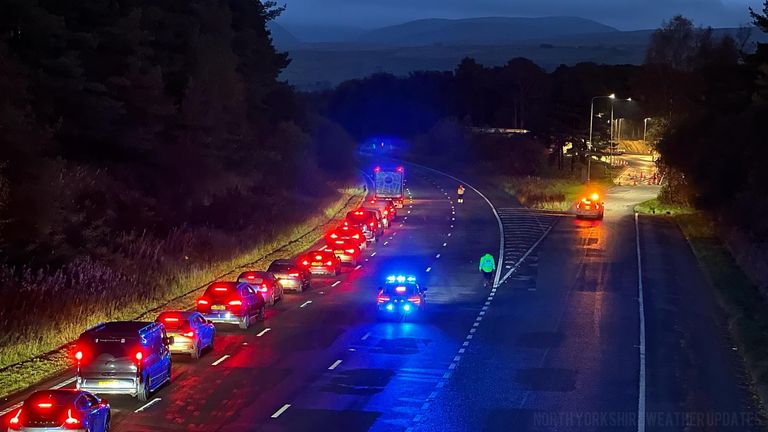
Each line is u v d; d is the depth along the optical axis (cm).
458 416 2488
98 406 2145
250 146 9169
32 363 3059
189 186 7381
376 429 2339
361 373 3003
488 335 3722
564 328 3888
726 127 8250
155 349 2694
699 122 9312
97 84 5756
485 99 19762
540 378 2973
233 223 6769
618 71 19112
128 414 2436
